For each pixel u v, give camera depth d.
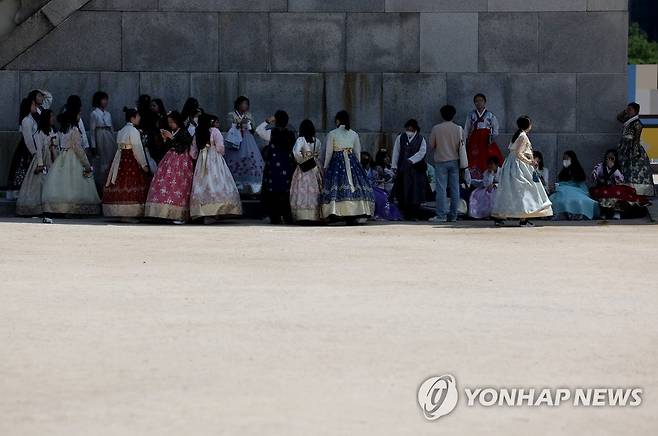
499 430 19.22
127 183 55.59
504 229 52.31
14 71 63.28
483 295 32.22
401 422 19.55
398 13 63.22
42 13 63.12
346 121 55.19
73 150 57.53
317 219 54.91
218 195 54.91
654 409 20.55
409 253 42.00
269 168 55.81
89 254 41.22
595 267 38.28
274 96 63.31
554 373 22.91
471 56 63.19
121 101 63.34
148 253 41.66
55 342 25.66
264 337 26.20
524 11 63.12
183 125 55.62
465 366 23.42
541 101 63.12
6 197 60.59
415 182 57.81
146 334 26.53
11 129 63.12
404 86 63.19
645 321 28.44
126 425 19.22
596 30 63.03
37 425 19.23
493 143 61.12
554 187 60.16
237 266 38.06
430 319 28.45
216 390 21.53
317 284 34.06
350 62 63.31
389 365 23.48
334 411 20.16
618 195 57.84
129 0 63.28
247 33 63.34
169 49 63.41
